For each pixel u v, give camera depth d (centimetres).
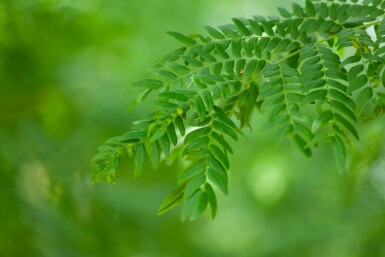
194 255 707
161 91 216
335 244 539
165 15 668
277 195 706
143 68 670
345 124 193
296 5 245
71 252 468
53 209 480
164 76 217
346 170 441
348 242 502
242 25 231
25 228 459
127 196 564
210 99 205
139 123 211
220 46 228
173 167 613
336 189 568
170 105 206
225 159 201
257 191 730
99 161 208
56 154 504
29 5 530
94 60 637
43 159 494
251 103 244
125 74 662
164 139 203
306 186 665
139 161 206
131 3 626
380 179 437
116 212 536
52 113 573
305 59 213
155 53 672
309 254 625
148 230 571
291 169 707
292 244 639
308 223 643
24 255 455
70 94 584
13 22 532
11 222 457
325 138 190
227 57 223
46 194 488
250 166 738
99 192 519
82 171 512
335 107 195
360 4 244
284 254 646
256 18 242
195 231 773
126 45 646
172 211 656
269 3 741
